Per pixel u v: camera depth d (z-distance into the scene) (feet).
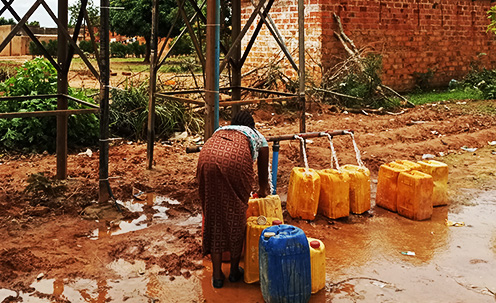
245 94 45.19
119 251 17.63
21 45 126.41
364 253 17.94
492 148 33.81
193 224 20.27
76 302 14.42
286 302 14.08
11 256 16.75
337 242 18.86
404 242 18.93
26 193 22.41
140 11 100.68
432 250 18.25
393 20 55.36
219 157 15.06
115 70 73.77
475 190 25.09
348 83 46.85
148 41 103.14
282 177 26.25
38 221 20.06
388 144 34.24
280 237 14.07
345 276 16.25
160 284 15.62
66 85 24.07
